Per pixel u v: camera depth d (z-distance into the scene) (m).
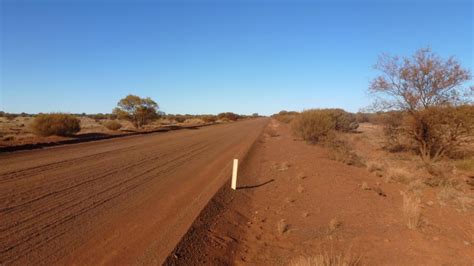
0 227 6.84
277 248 6.74
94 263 5.43
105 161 16.22
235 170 11.59
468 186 12.15
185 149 23.09
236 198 10.52
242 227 8.12
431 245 6.27
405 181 13.05
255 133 42.72
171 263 5.53
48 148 20.70
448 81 17.20
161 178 12.74
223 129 51.47
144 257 5.67
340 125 35.53
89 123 62.78
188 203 9.27
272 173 15.02
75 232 6.77
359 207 9.12
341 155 18.36
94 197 9.52
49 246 6.02
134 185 11.30
